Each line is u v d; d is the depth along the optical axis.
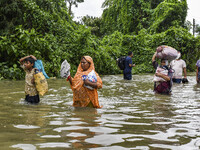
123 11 33.19
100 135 2.58
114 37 22.70
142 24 32.34
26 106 4.30
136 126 3.03
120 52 21.14
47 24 14.20
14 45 10.97
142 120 3.38
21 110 3.89
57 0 16.27
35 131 2.65
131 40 21.84
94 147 2.19
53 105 4.54
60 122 3.12
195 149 2.20
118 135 2.60
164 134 2.69
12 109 3.96
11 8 12.26
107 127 2.94
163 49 6.54
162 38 22.22
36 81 4.68
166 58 6.55
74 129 2.79
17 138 2.38
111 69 17.30
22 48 11.41
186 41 22.25
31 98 4.72
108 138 2.48
